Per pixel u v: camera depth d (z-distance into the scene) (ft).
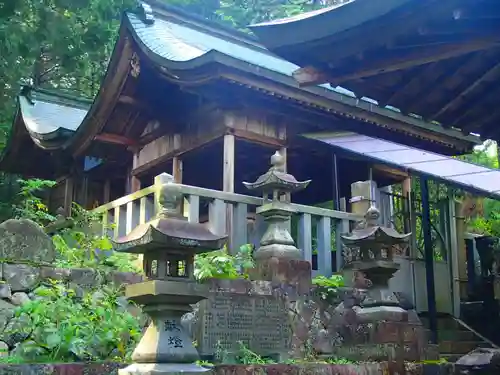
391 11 10.87
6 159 43.34
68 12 36.55
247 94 27.91
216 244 13.62
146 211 23.32
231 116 29.14
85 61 42.11
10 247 18.07
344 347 19.94
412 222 29.63
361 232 20.45
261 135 30.07
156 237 12.90
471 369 16.52
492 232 41.47
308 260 22.93
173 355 12.87
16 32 34.78
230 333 17.72
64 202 42.55
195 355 13.23
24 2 33.42
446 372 18.66
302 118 31.07
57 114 43.65
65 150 37.06
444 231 30.50
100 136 34.40
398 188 42.16
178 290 13.07
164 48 28.19
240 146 31.60
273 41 12.49
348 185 39.50
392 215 31.01
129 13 30.42
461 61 13.09
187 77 26.50
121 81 30.63
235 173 37.35
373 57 12.35
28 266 18.08
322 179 39.32
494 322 29.07
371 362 18.56
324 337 20.11
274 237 20.79
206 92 27.58
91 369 14.57
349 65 12.76
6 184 48.88
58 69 56.85
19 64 42.42
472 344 26.14
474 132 16.93
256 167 36.47
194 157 34.40
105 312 16.71
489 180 22.80
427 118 15.84
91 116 33.09
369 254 20.29
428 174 23.39
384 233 19.77
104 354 16.10
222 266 20.01
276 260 20.17
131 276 19.75
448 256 30.17
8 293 17.42
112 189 43.14
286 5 57.98
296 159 35.45
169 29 33.78
